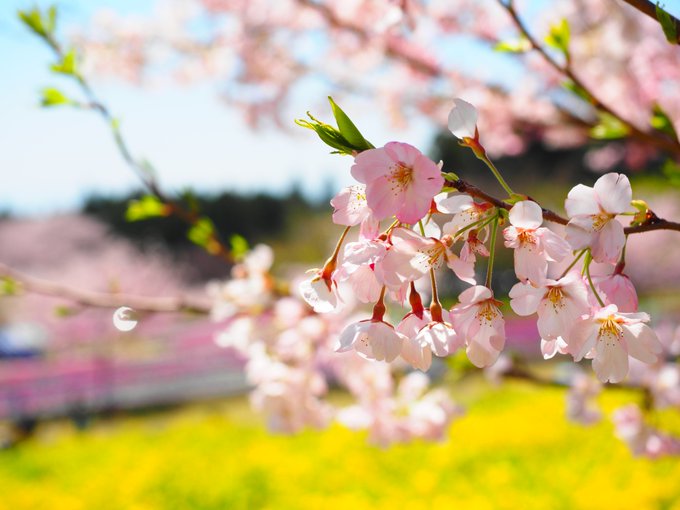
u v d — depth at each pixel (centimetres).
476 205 103
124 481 758
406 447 737
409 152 96
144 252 2758
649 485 530
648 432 277
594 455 657
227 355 1717
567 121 391
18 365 1677
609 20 451
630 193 100
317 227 2444
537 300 105
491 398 982
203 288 2434
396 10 210
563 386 305
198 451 860
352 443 777
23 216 2562
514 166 1994
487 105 543
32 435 1196
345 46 514
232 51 583
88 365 1497
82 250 2444
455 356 286
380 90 573
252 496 672
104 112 228
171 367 1645
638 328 106
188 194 271
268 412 297
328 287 111
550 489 590
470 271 104
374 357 111
